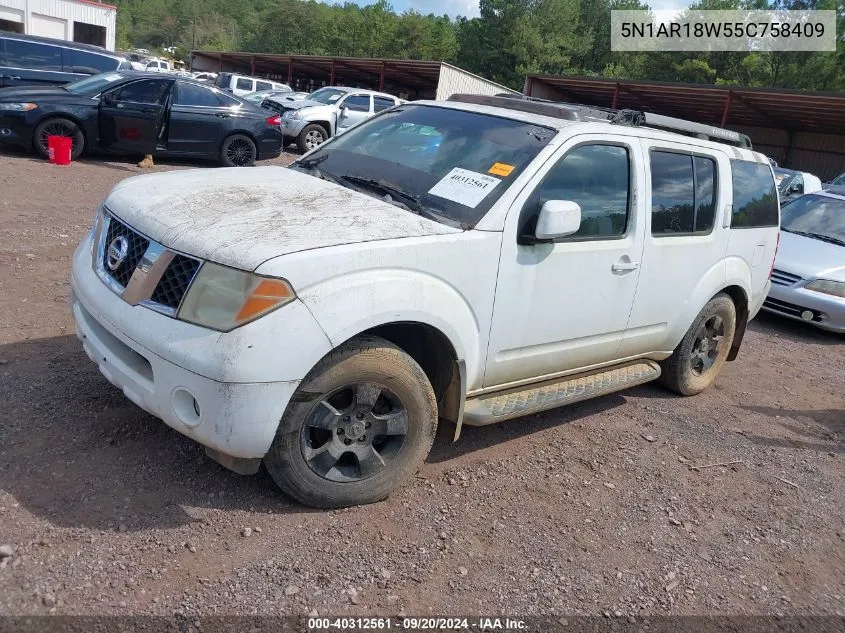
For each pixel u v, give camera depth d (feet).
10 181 32.55
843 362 24.53
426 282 10.90
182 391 9.68
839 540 12.71
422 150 13.66
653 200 14.94
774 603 10.65
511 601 9.72
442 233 11.25
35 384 13.34
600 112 15.20
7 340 15.25
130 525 9.88
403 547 10.46
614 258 13.99
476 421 12.37
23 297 18.08
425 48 254.68
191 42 398.62
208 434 9.64
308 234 10.27
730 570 11.29
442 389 12.13
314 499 10.79
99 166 41.45
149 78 42.65
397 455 11.36
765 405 19.07
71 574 8.81
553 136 13.10
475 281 11.62
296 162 14.82
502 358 12.69
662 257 15.25
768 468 15.14
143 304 10.10
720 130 18.13
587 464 14.05
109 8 124.57
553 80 114.32
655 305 15.60
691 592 10.57
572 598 10.00
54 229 25.05
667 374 18.07
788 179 58.49
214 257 9.64
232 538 10.00
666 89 100.89
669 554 11.44
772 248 19.34
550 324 13.20
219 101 45.24
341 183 13.23
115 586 8.76
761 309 28.86
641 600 10.19
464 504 11.87
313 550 10.05
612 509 12.51
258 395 9.46
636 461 14.51
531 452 14.20
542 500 12.42
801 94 85.46
